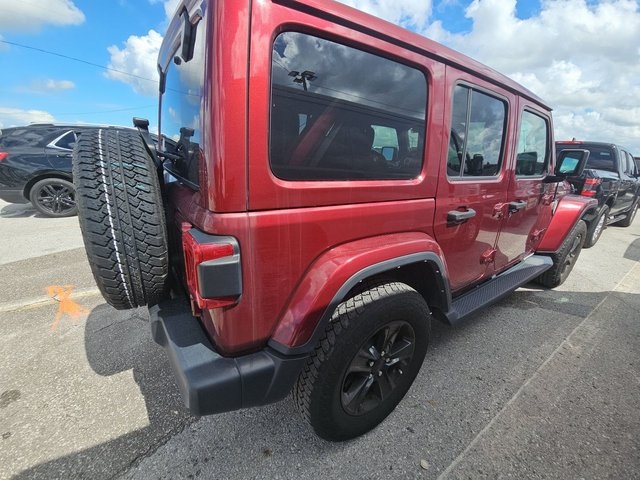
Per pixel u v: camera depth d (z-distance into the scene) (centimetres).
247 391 140
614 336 296
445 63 182
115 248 152
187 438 182
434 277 197
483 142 228
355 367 167
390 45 154
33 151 646
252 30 115
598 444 185
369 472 166
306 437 184
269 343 149
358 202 155
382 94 157
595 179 531
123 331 279
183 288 184
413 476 165
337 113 143
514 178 265
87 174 150
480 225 238
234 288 128
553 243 361
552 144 328
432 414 203
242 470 165
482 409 208
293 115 130
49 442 177
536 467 171
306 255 143
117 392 213
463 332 296
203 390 130
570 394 223
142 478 161
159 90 246
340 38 137
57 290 354
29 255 462
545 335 295
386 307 163
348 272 146
